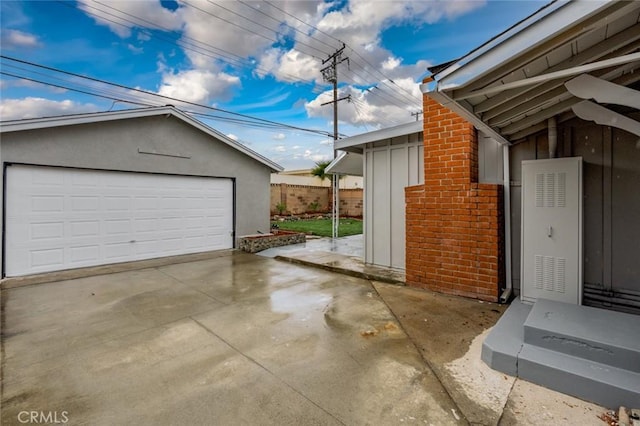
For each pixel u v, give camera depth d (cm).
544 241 369
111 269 646
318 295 468
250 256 794
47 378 250
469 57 238
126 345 308
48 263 616
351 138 638
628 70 280
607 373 222
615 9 188
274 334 332
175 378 250
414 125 547
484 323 356
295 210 1939
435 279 477
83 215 658
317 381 245
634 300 344
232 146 903
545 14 204
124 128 710
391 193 619
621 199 353
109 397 225
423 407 213
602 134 362
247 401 220
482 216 430
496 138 396
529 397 224
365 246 656
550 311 298
